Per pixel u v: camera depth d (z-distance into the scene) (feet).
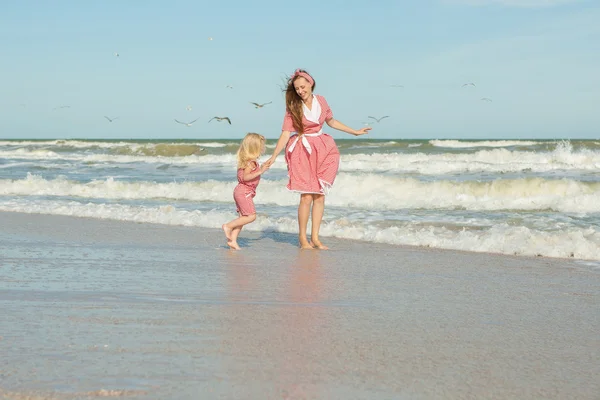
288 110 20.83
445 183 40.75
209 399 6.82
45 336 9.23
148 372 7.65
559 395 7.37
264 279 14.80
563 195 35.60
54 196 42.32
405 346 9.26
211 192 41.06
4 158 92.58
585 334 10.27
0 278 14.23
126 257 18.06
